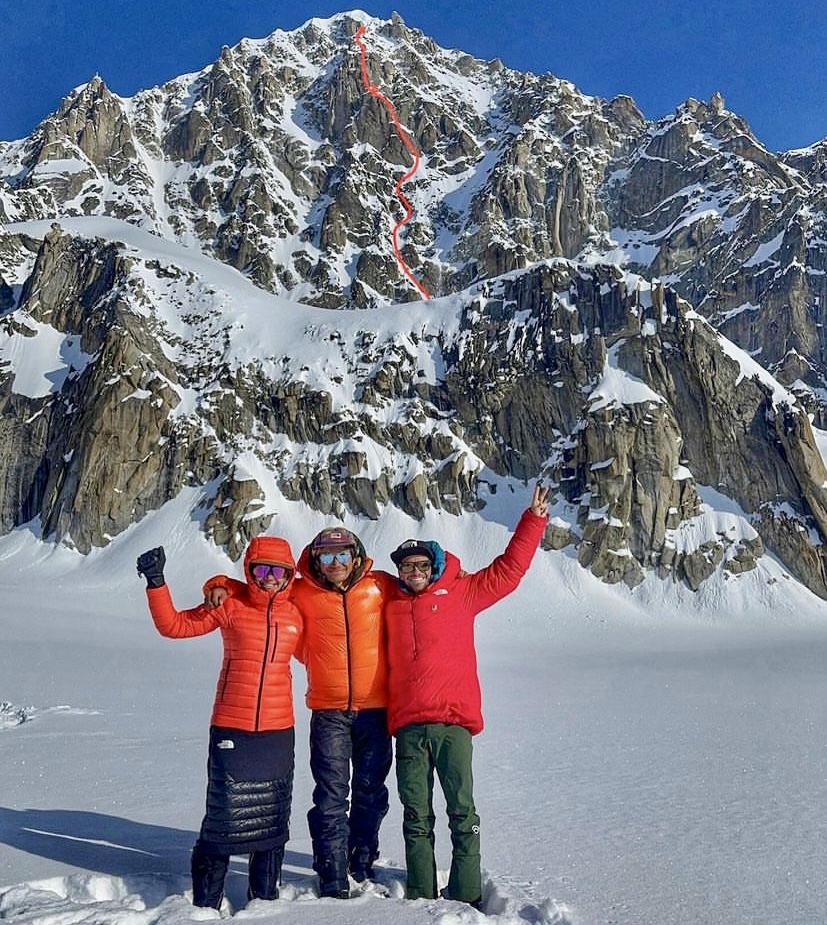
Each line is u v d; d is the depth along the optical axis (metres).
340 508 58.56
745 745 9.41
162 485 61.03
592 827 5.65
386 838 5.69
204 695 15.90
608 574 52.59
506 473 59.75
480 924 3.74
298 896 4.50
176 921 3.63
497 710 13.70
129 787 7.18
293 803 6.88
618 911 3.94
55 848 5.09
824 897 4.13
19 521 65.19
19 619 39.22
